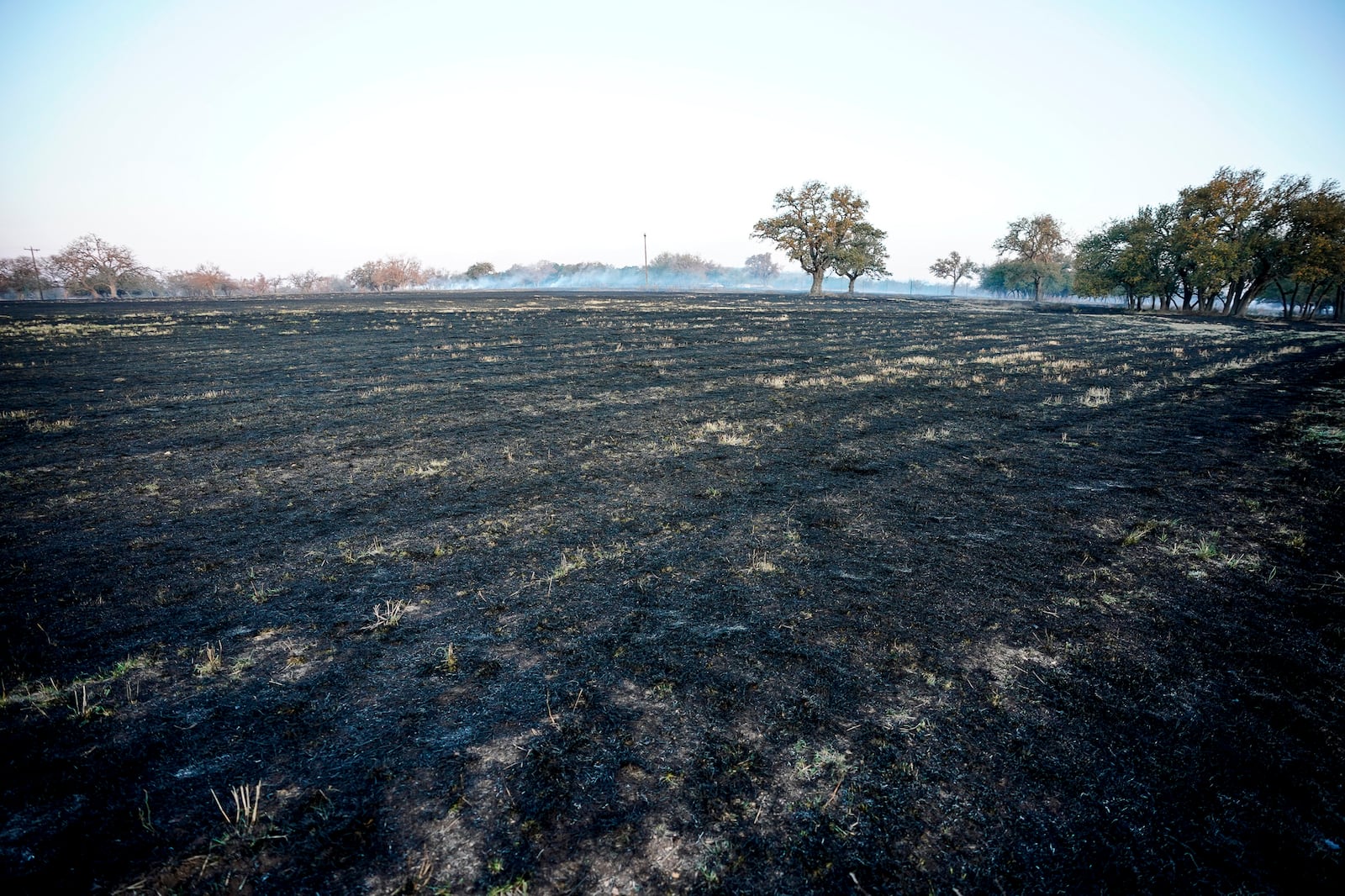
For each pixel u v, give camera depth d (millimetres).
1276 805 2803
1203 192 54500
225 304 65062
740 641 4238
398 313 44281
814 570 5363
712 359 20750
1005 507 6930
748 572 5332
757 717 3453
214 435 10805
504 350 23500
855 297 86062
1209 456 8922
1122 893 2400
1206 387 14867
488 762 3139
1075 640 4211
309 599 5000
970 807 2824
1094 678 3773
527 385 15859
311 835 2709
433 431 11016
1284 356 21891
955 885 2443
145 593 5145
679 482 7992
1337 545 5750
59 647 4312
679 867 2531
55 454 9664
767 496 7410
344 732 3398
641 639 4297
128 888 2451
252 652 4230
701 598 4879
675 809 2832
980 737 3268
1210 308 58750
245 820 2789
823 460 8969
